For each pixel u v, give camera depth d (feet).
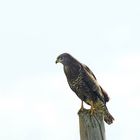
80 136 32.04
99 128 31.96
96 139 31.53
